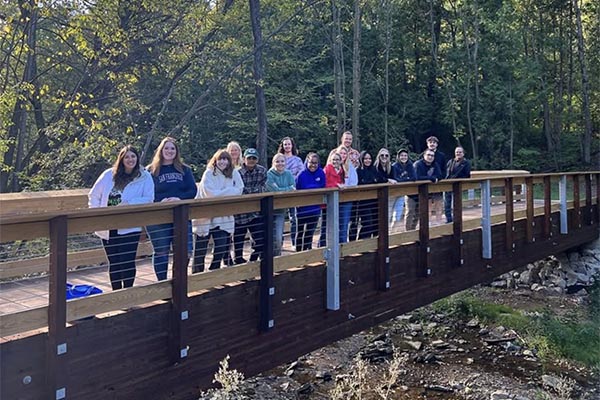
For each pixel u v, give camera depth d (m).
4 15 10.72
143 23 12.83
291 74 21.61
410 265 6.86
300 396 6.81
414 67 27.83
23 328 3.26
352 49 24.59
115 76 12.03
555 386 7.42
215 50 14.50
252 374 4.76
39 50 12.70
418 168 8.24
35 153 11.76
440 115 26.83
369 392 7.05
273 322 4.90
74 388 3.47
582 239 12.52
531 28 26.58
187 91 16.03
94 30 11.51
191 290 4.27
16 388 3.22
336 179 6.66
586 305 11.02
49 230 3.30
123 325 3.75
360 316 6.02
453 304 10.47
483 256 8.58
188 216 4.11
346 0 24.02
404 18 26.77
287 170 6.12
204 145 17.89
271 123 19.91
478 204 12.38
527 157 26.19
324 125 21.45
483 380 7.55
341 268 5.75
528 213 10.05
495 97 25.11
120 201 4.35
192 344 4.23
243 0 15.81
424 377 7.61
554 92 27.19
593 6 26.22
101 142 10.80
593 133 26.56
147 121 14.65
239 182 5.09
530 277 12.46
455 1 26.89
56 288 3.32
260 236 5.17
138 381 3.85
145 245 6.07
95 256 5.48
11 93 10.15
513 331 9.39
